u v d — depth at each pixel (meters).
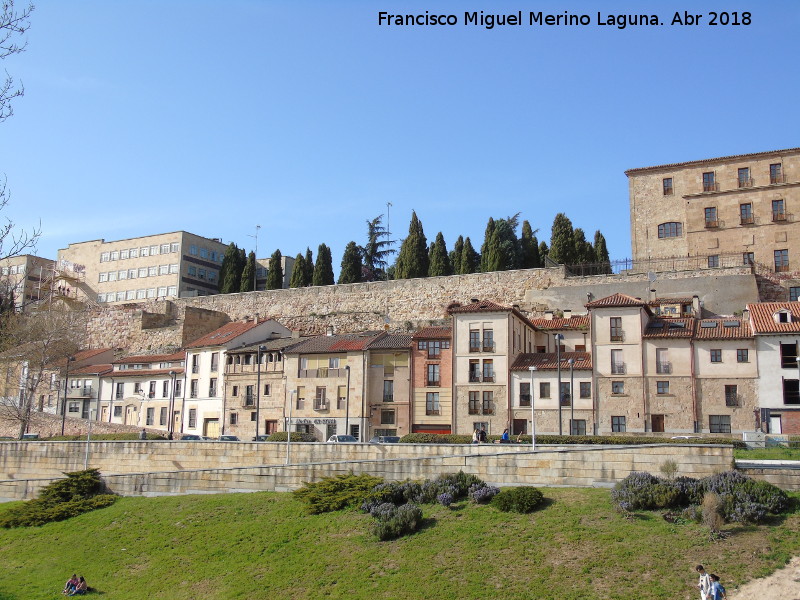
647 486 34.50
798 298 72.31
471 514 36.16
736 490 32.81
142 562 37.00
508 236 101.06
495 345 66.38
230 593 32.34
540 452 39.03
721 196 80.38
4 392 84.06
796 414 57.22
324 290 96.88
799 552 28.81
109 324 107.69
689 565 29.05
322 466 43.19
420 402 68.06
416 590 30.14
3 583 36.09
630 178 85.31
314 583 32.09
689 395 60.41
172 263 118.88
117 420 85.94
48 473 54.09
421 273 99.25
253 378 75.88
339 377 71.12
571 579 29.30
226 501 42.75
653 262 80.69
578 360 64.75
